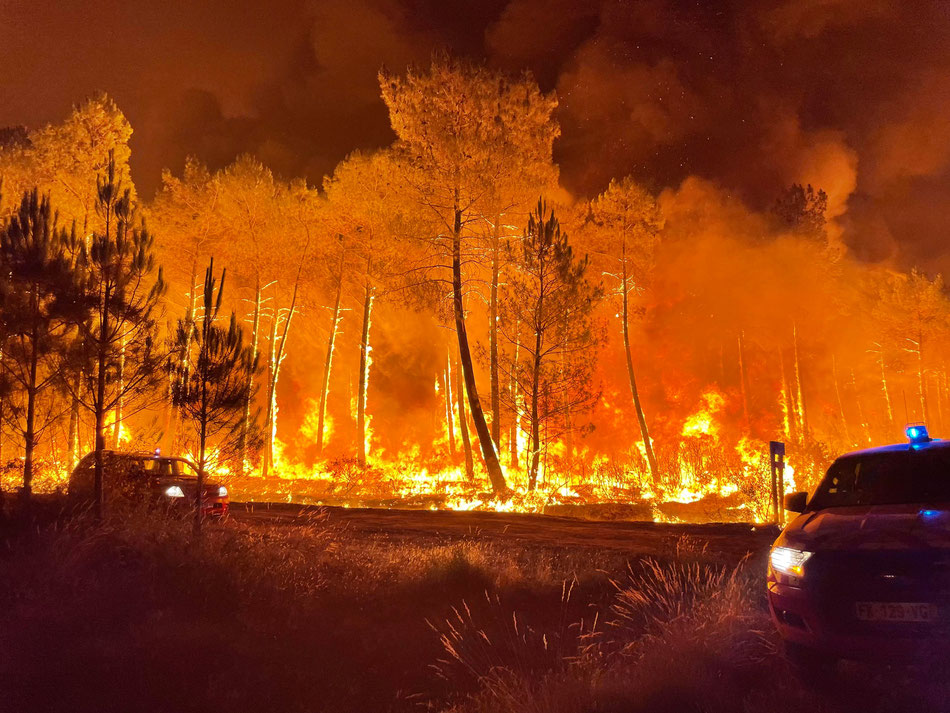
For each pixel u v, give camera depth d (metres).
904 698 4.33
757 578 7.08
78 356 10.40
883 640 4.34
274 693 5.11
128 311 10.77
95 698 4.85
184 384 10.66
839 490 5.97
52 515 10.24
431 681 5.46
